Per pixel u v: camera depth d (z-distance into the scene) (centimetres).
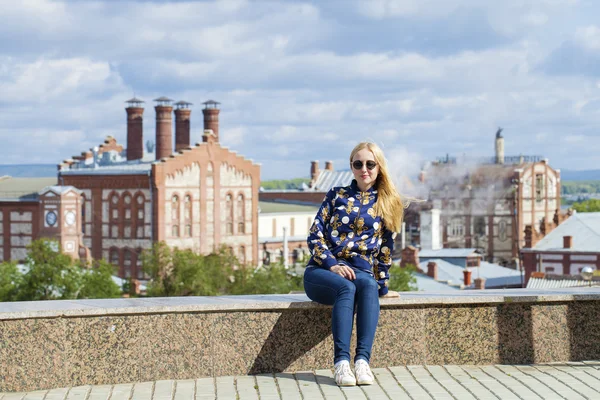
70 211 11019
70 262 7531
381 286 1119
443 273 10262
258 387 1035
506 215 15388
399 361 1136
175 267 7919
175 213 11219
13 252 11575
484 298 1145
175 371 1089
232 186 11788
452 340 1145
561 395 973
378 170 1104
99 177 11350
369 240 1095
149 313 1081
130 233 11200
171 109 11644
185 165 11269
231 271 8200
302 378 1077
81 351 1062
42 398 1004
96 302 1120
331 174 16950
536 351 1158
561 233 9712
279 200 15062
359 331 1048
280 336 1116
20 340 1041
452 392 994
